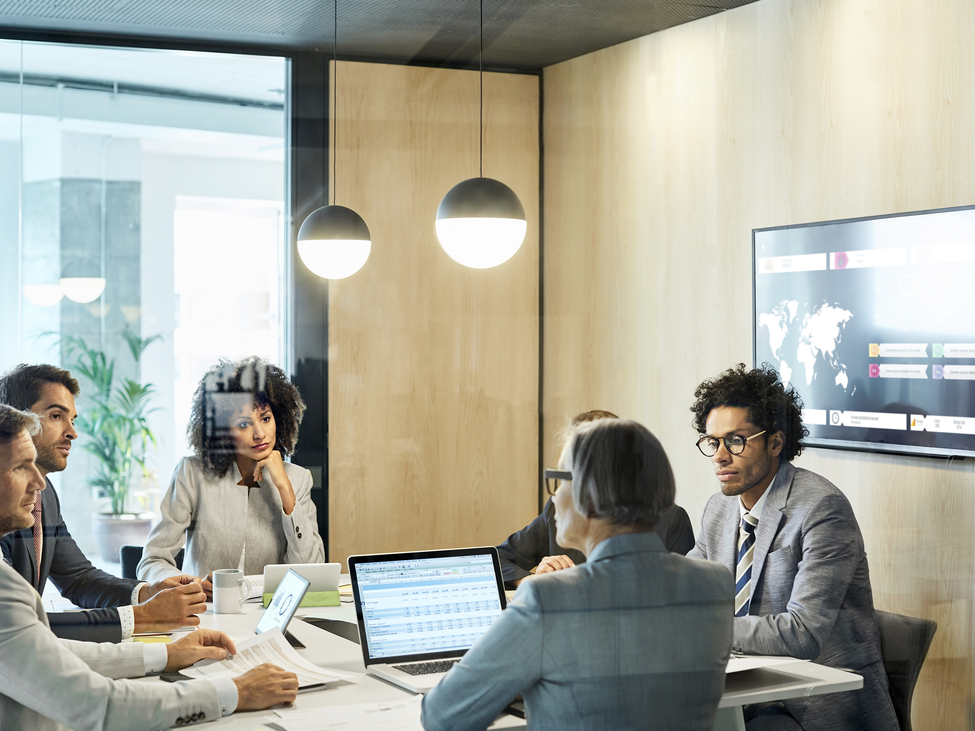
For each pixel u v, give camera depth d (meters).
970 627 2.01
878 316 2.01
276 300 1.97
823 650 1.68
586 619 1.12
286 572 1.78
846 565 1.73
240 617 1.65
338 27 2.05
